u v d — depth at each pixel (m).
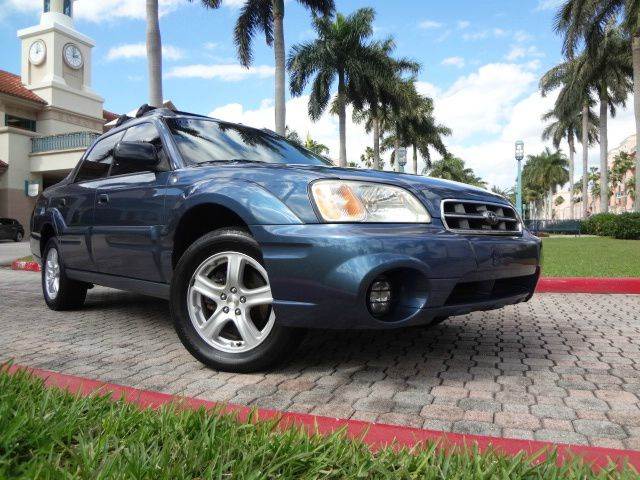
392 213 2.84
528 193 95.62
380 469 1.63
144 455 1.63
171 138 3.82
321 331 4.15
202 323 3.18
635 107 26.45
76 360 3.37
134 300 5.80
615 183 90.69
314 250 2.68
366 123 42.44
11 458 1.63
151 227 3.55
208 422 1.91
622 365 3.27
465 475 1.57
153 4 13.05
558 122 53.34
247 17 21.02
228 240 3.00
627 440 2.18
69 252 4.66
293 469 1.62
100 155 4.70
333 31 29.23
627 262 9.46
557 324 4.55
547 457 1.70
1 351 3.60
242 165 3.35
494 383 2.91
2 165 25.86
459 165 70.62
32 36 29.39
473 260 2.89
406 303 2.79
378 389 2.80
